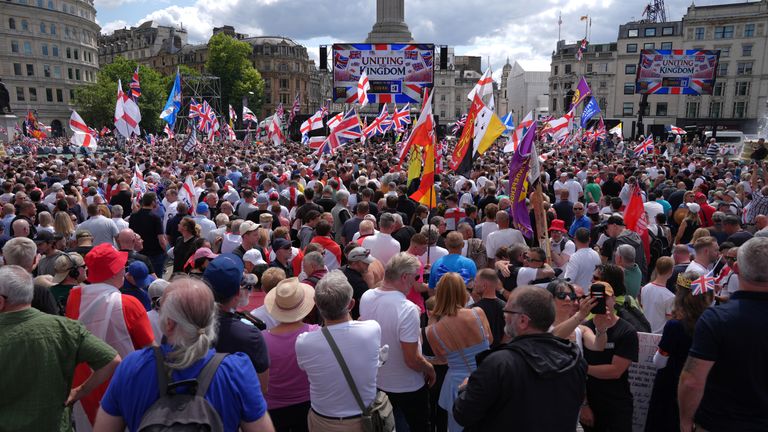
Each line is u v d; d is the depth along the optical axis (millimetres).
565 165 19672
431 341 4426
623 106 85125
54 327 3338
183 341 2441
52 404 3277
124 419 2457
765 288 3152
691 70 40312
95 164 20391
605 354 4113
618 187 14719
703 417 3256
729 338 3105
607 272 4891
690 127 61531
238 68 97000
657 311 5816
